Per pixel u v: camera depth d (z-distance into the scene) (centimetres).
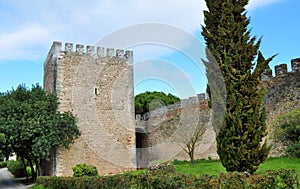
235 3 1026
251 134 937
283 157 1650
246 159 916
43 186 1527
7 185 2097
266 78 1983
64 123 1975
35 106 1983
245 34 1002
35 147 1859
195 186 507
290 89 1850
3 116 1920
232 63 983
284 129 1714
